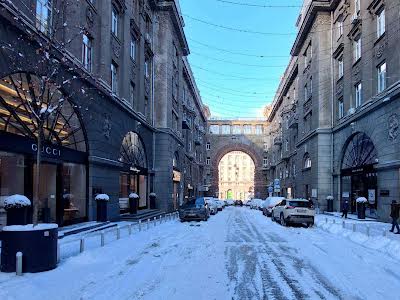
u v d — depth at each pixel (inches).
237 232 724.7
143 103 1174.3
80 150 711.7
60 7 568.7
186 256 437.1
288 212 856.9
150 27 1349.7
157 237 618.2
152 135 1325.0
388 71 863.7
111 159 857.5
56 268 355.3
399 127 803.4
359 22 1053.2
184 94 1996.8
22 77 511.2
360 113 1017.5
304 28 1513.3
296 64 1793.8
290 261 412.8
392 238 573.3
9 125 496.4
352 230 692.1
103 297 264.5
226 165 4822.8
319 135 1327.5
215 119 3356.3
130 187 1099.3
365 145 1028.5
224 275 339.3
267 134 3260.3
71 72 629.0
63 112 629.3
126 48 987.3
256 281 318.0
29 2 538.0
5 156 498.3
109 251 451.5
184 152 1855.3
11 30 480.1
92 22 775.7
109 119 844.0
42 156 556.1
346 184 1199.6
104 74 816.9
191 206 1047.0
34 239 338.3
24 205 468.8
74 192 692.7
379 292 285.4
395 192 825.5
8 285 287.0
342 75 1238.3
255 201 2144.4
